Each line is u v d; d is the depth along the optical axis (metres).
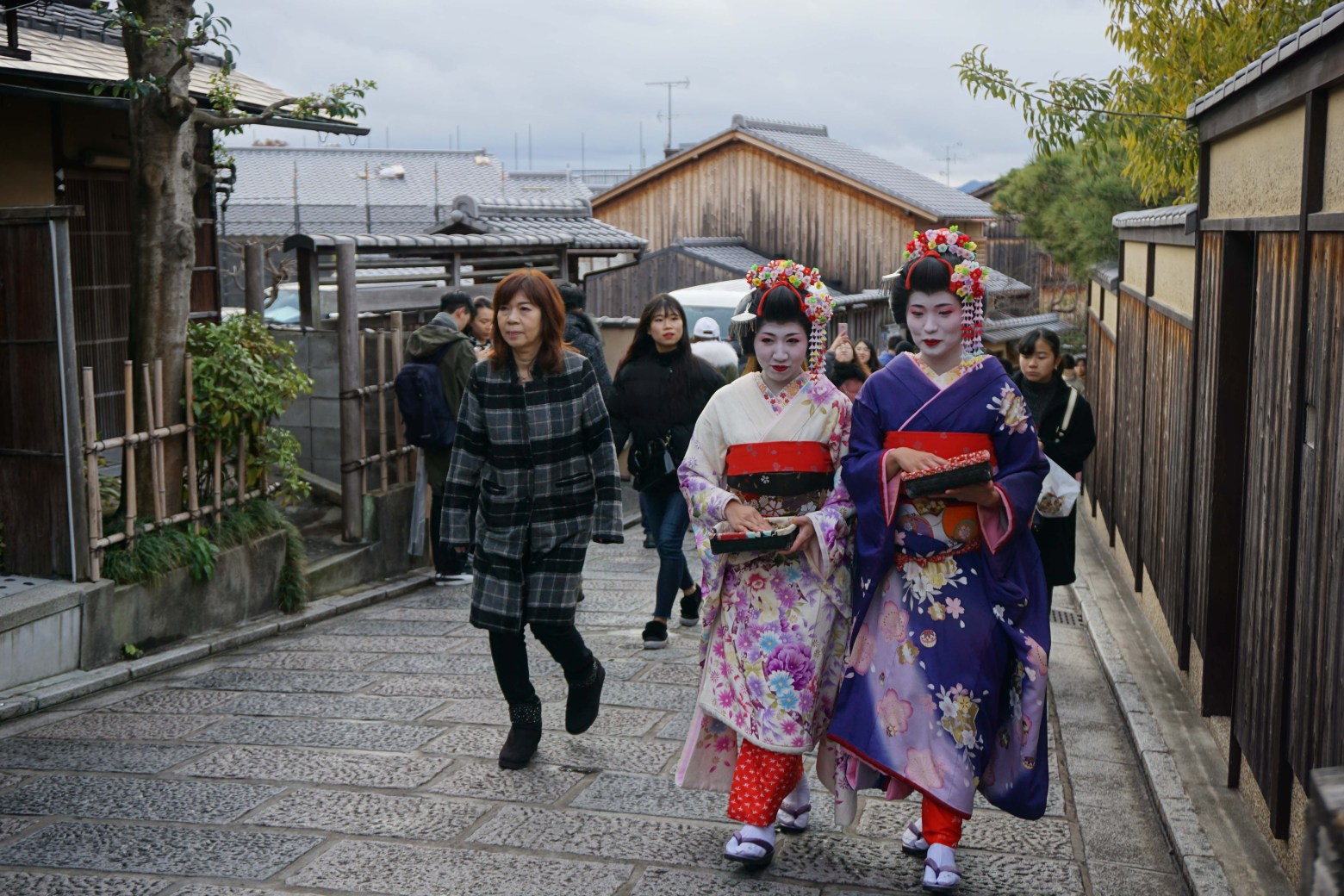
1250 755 3.80
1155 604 6.53
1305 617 3.17
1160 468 6.44
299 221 30.69
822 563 3.40
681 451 5.85
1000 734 3.38
